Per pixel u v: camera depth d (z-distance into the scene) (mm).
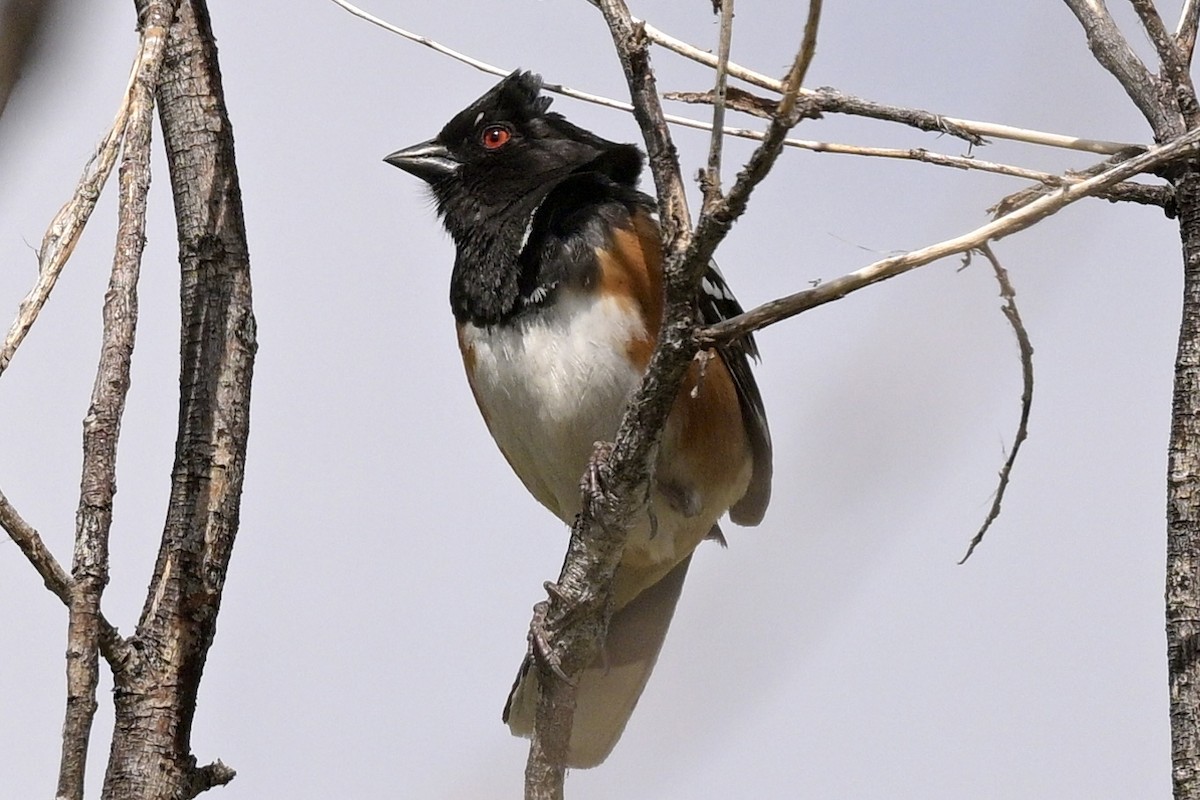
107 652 5387
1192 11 5180
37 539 4418
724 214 4324
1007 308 4305
